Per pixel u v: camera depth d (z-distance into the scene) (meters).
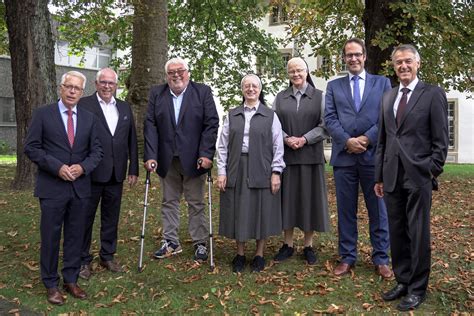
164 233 5.49
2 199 7.88
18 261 5.28
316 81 23.59
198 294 4.48
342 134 4.72
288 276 4.84
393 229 4.26
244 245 5.55
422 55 10.00
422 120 4.02
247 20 16.53
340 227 4.94
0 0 11.19
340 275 4.82
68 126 4.30
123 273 4.96
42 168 4.16
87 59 26.92
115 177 4.85
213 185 9.49
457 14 9.95
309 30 11.40
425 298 4.28
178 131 5.18
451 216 7.36
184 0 15.54
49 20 8.66
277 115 5.19
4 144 23.00
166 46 12.48
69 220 4.36
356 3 11.08
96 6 11.58
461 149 21.95
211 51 16.97
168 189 5.44
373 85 4.80
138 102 12.21
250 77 5.01
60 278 4.77
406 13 9.08
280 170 4.96
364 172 4.76
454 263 5.21
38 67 8.46
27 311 4.11
